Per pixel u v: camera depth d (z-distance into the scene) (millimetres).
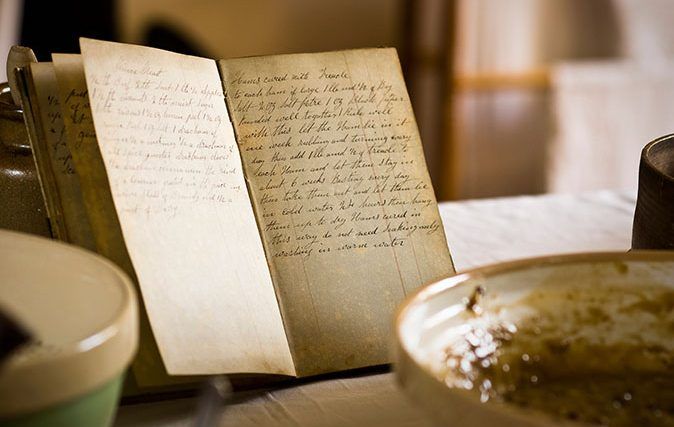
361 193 751
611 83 2262
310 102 757
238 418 663
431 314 570
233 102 739
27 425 505
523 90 2273
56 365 506
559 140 2291
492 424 484
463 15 2195
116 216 667
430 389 502
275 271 715
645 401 593
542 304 607
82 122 672
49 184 669
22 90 672
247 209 711
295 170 741
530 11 2223
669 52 2258
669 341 615
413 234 754
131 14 2195
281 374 677
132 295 555
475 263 903
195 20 2264
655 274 614
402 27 2275
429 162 2305
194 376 658
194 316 651
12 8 2027
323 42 2338
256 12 2291
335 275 727
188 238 670
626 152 2299
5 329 499
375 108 771
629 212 1051
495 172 2338
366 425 659
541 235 979
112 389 541
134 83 682
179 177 683
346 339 717
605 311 614
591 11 2229
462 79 2240
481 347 585
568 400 588
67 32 2119
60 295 574
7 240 598
